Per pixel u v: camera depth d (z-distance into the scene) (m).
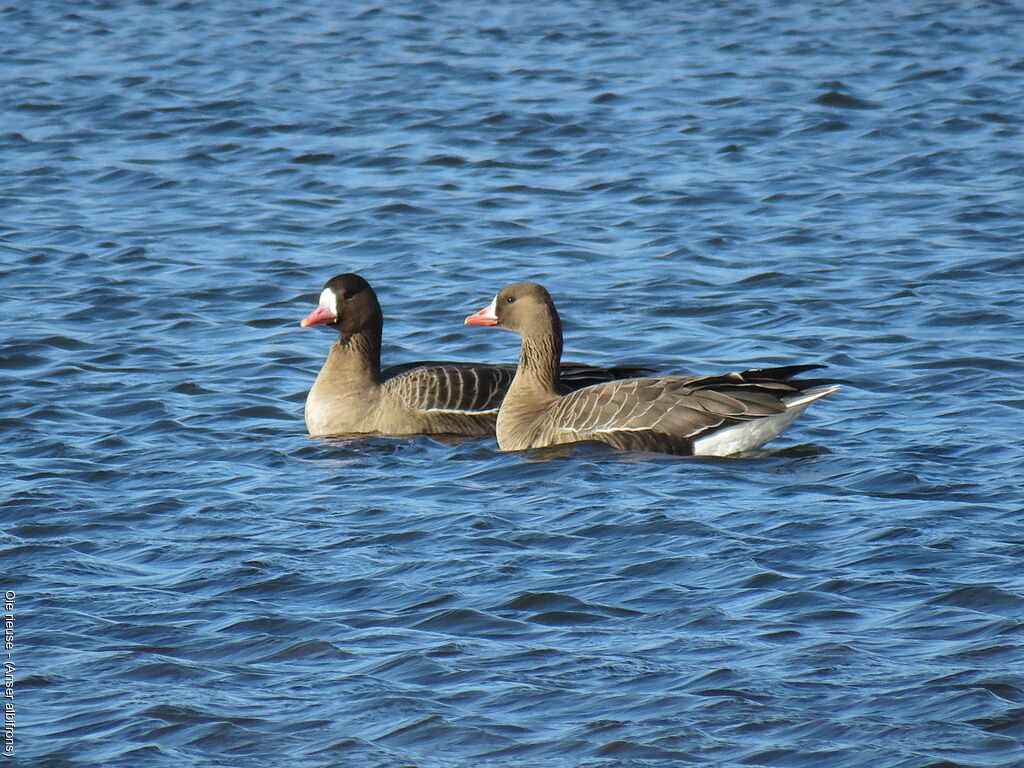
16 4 46.97
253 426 17.12
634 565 12.26
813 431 16.20
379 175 29.30
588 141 31.47
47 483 14.77
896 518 13.12
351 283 17.38
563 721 9.73
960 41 40.09
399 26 43.75
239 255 24.44
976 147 30.23
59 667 10.66
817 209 26.48
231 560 12.59
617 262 23.80
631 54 39.62
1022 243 24.06
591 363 19.30
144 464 15.46
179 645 10.98
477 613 11.39
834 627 10.95
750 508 13.58
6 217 26.52
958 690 9.88
